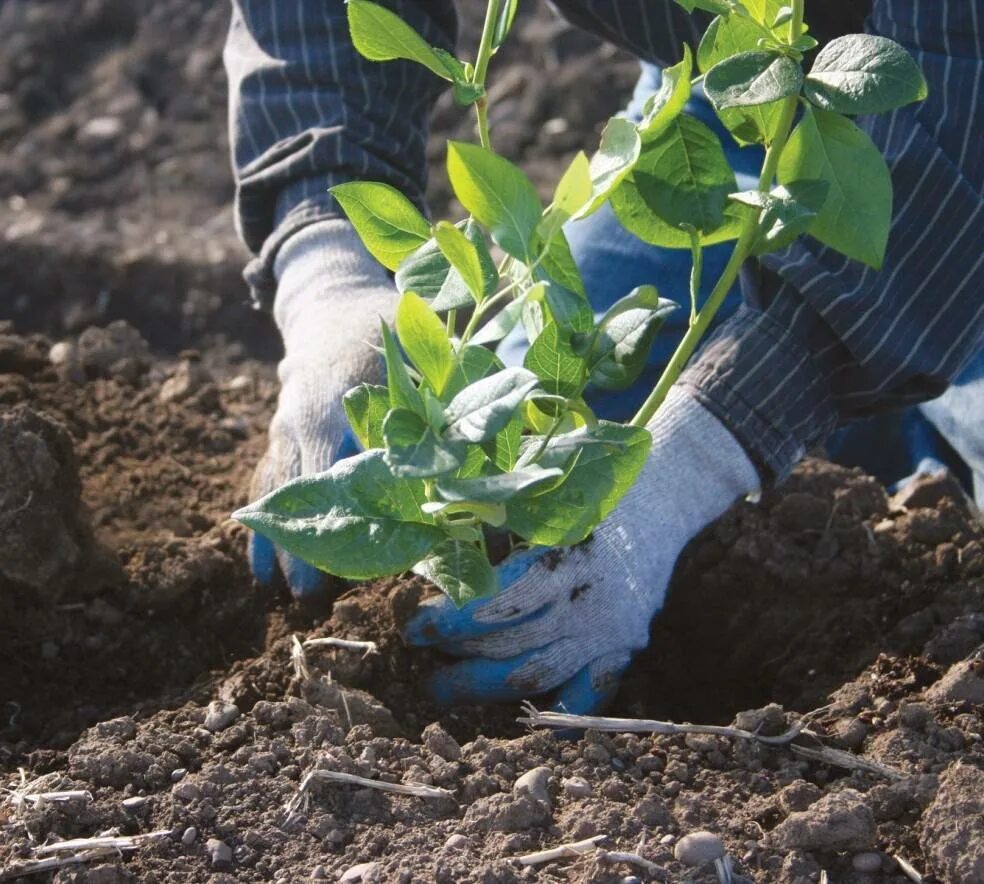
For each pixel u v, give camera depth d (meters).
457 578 1.48
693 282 1.59
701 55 1.58
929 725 1.81
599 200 1.39
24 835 1.68
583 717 1.88
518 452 1.46
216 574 2.42
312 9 2.55
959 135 1.87
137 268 4.03
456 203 4.46
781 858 1.63
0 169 4.59
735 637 2.41
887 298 1.95
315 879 1.61
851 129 1.52
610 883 1.56
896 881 1.61
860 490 2.64
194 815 1.71
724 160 1.60
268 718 1.90
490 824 1.67
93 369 3.07
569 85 4.76
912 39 1.87
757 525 2.50
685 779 1.79
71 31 5.13
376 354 2.37
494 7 1.48
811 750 1.81
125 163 4.66
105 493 2.66
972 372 2.72
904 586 2.36
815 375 2.07
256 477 2.46
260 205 2.68
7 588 2.25
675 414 2.09
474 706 2.12
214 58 5.02
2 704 2.21
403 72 2.61
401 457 1.29
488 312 3.60
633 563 2.04
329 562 1.42
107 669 2.30
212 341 3.95
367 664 2.14
